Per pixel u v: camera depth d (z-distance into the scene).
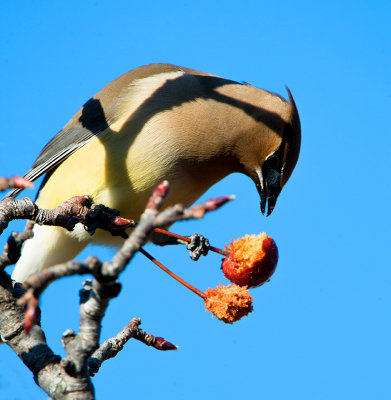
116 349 6.98
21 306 5.95
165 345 7.22
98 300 4.66
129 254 4.25
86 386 5.16
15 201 6.52
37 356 5.64
